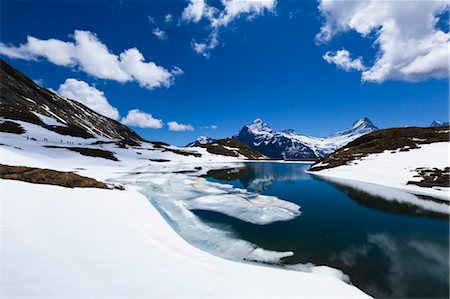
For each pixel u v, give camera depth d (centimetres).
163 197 2884
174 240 1437
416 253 1520
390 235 1828
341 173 4969
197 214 2248
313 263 1381
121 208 1858
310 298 895
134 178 4294
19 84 15150
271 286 932
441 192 3045
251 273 1062
